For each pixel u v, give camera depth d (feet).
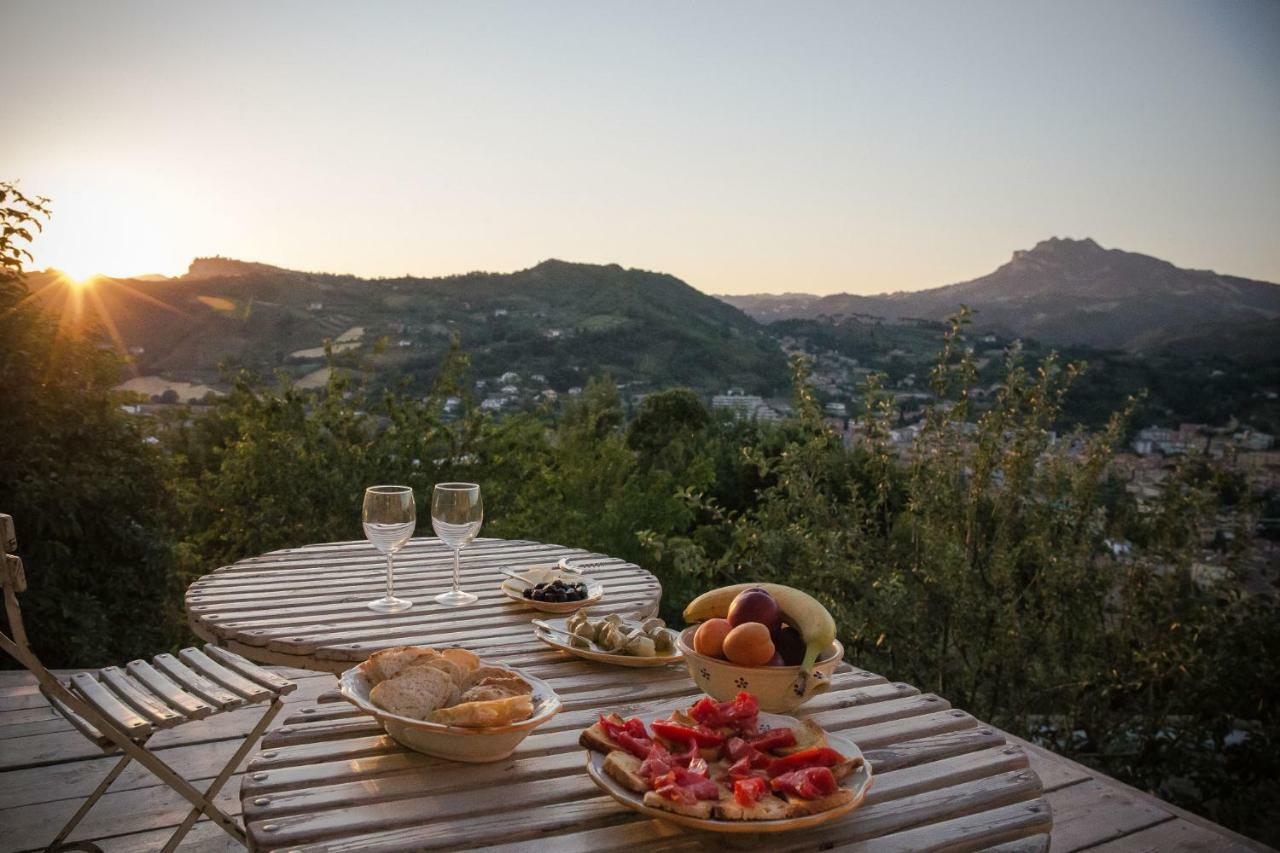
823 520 13.28
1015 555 12.12
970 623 12.09
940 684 12.30
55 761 9.80
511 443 21.66
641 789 3.91
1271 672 10.89
